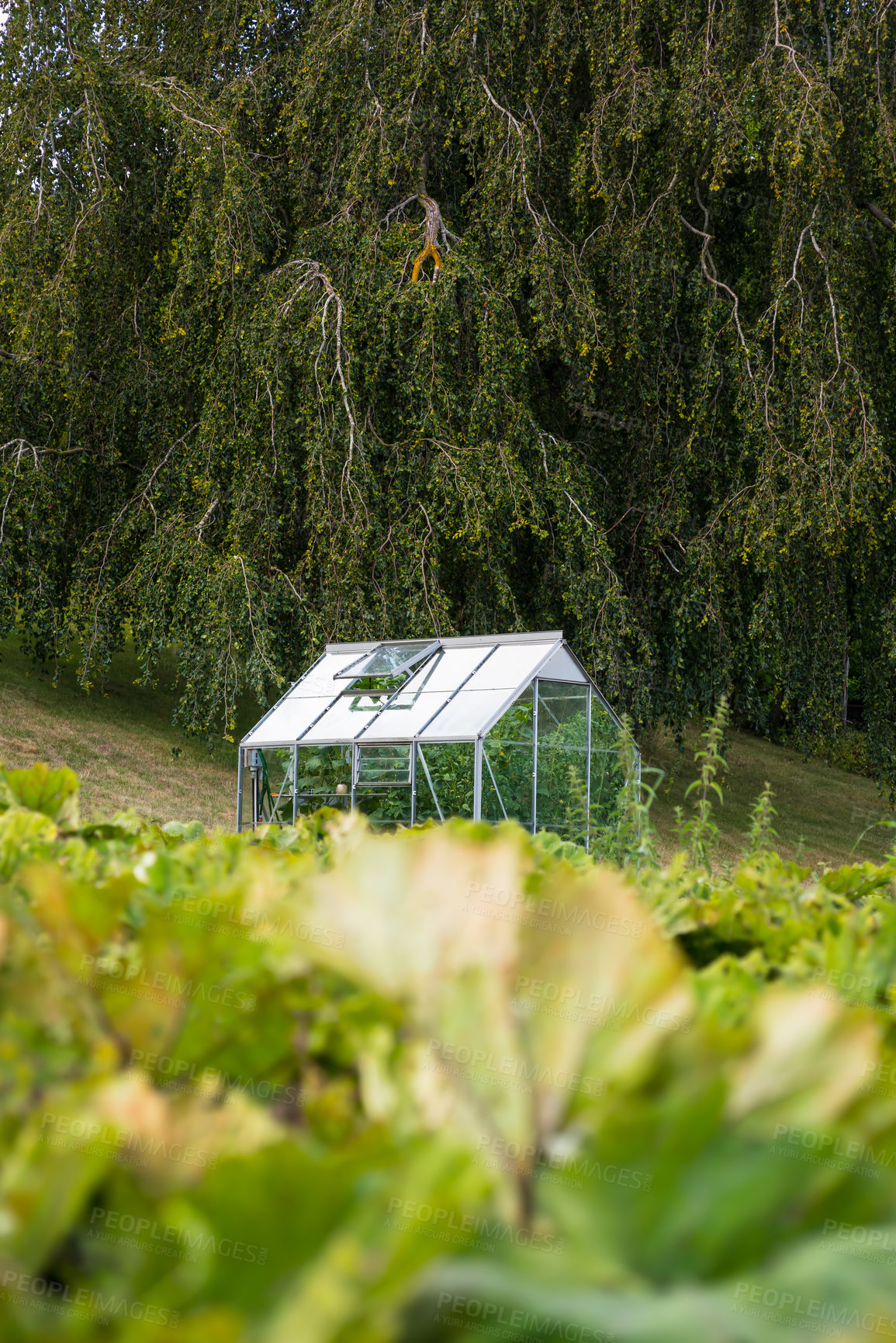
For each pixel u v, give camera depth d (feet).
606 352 40.04
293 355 39.96
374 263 39.86
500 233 39.52
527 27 42.24
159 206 44.65
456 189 44.78
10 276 40.96
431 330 38.06
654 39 42.86
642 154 41.63
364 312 39.93
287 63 44.09
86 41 43.04
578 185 39.96
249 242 40.68
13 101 42.50
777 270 39.70
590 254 41.50
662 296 41.27
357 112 40.88
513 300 41.88
